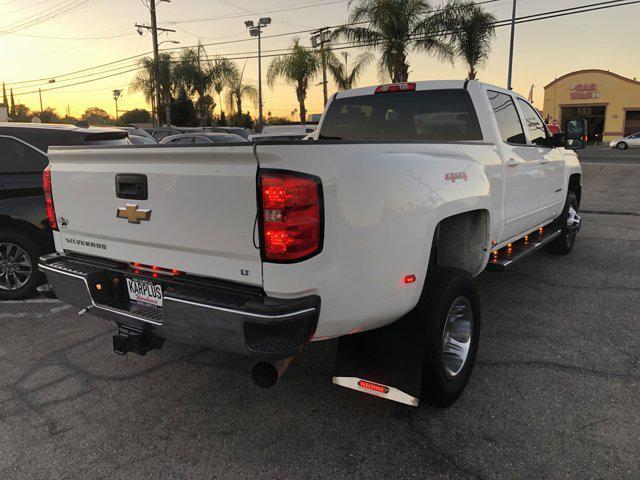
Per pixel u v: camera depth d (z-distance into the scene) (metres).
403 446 2.85
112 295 3.20
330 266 2.46
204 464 2.74
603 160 25.45
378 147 2.68
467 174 3.38
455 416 3.13
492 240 4.01
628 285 5.57
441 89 4.43
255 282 2.49
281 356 2.40
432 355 2.93
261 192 2.36
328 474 2.64
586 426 2.99
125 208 2.92
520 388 3.44
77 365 3.92
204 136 15.73
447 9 19.08
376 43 19.53
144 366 3.89
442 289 2.98
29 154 5.30
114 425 3.12
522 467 2.65
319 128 5.16
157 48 31.62
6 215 5.11
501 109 4.56
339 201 2.43
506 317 4.70
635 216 10.09
